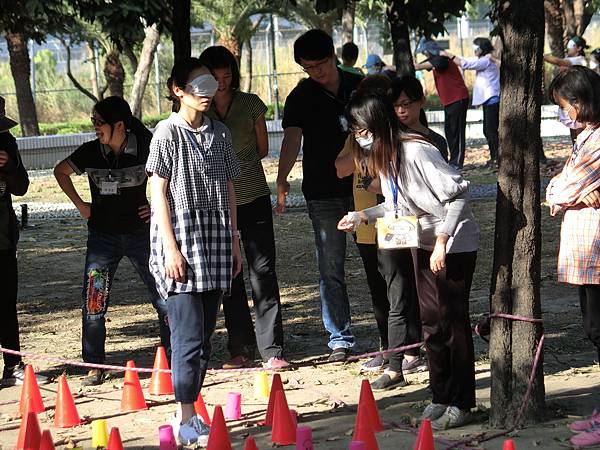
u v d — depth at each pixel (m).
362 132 6.73
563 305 10.93
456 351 6.86
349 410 7.54
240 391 8.34
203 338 6.78
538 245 6.73
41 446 6.48
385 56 47.62
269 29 43.09
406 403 7.64
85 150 8.55
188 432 6.75
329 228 8.83
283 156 8.87
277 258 14.86
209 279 6.65
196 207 6.68
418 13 13.69
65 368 9.32
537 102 6.65
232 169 6.90
